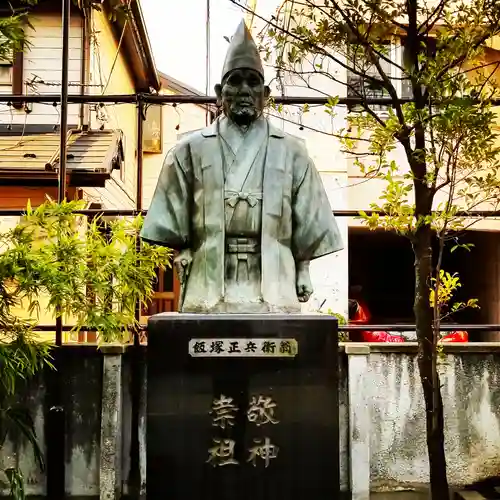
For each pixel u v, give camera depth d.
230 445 4.21
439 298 5.02
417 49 4.66
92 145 8.80
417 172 4.57
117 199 11.93
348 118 5.04
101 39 10.23
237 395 4.23
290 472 4.23
